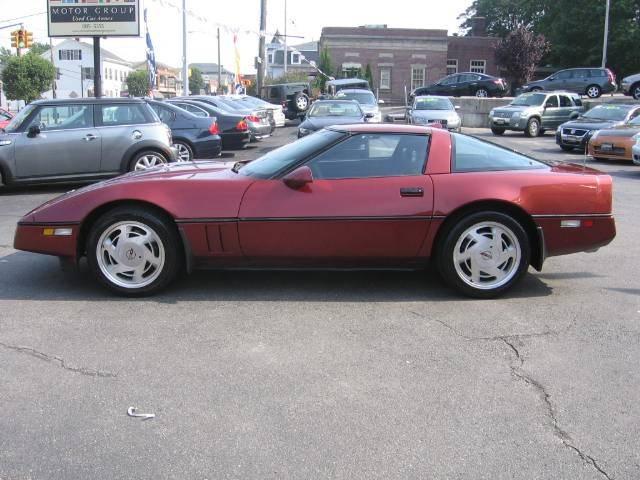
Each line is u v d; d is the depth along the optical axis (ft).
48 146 32.96
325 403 10.80
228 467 8.98
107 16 59.88
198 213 15.62
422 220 15.75
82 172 33.78
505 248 16.16
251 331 13.99
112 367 12.13
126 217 15.78
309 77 149.28
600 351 13.06
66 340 13.42
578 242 16.39
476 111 98.73
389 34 160.04
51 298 16.20
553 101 79.77
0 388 11.27
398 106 156.56
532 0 179.11
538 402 10.87
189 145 41.37
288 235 15.71
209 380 11.61
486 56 164.66
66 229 15.93
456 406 10.71
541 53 132.26
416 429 9.98
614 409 10.65
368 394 11.12
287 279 17.95
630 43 140.26
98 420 10.22
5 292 16.67
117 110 34.50
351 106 54.49
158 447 9.47
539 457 9.25
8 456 9.23
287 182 15.69
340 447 9.47
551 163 17.70
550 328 14.33
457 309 15.55
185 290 16.90
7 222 26.71
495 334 13.94
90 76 287.89
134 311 15.25
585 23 146.72
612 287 17.54
